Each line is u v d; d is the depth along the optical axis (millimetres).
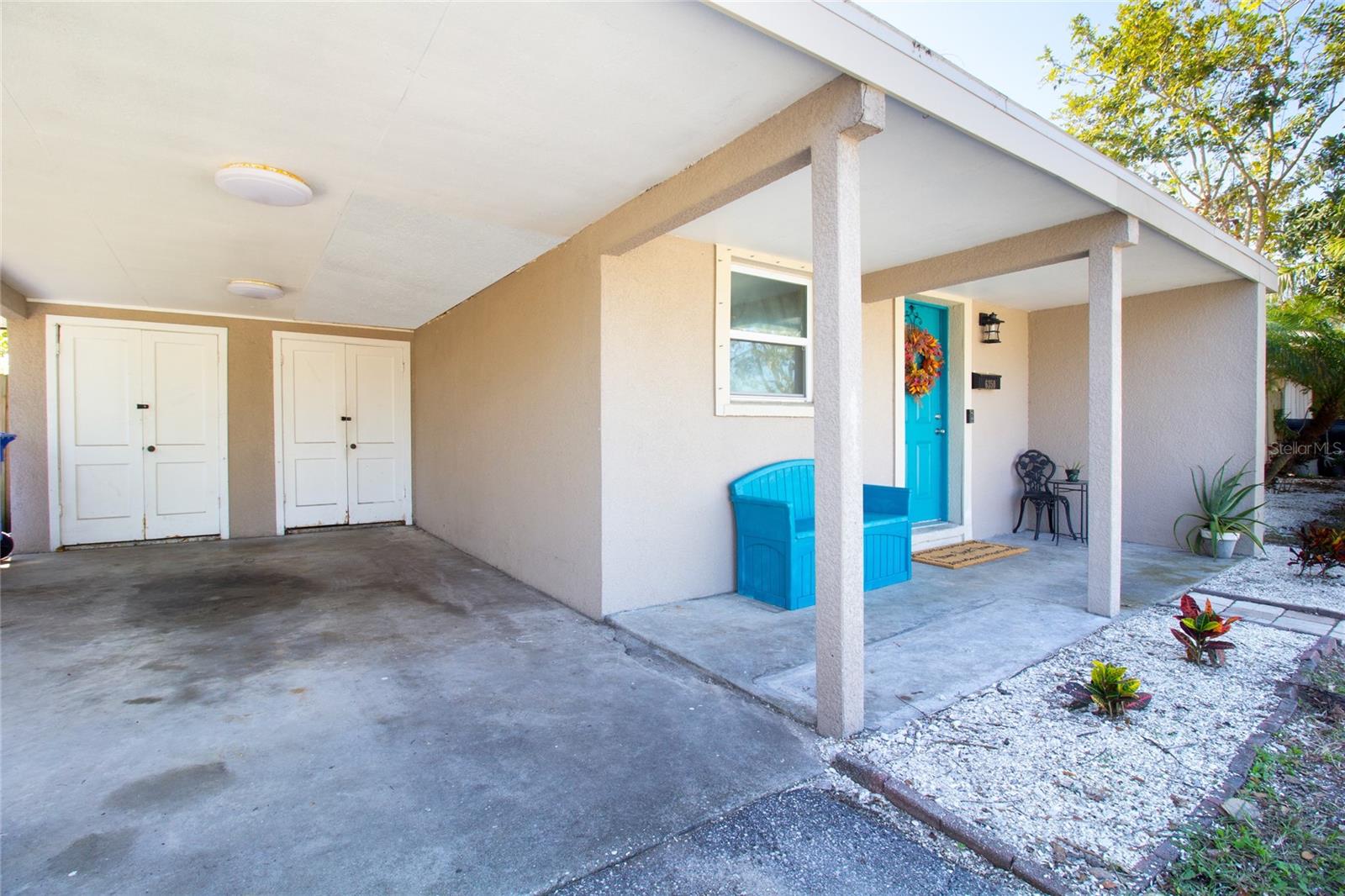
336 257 4469
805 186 3088
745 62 2104
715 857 1692
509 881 1605
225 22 1876
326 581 4879
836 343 2238
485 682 2885
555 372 4238
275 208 3453
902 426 5426
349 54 2051
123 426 6293
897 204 3344
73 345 6082
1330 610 3697
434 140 2674
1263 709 2488
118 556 5812
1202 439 5465
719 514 4242
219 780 2078
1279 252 9438
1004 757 2129
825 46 1972
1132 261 4504
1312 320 7215
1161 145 10195
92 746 2307
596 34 1941
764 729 2406
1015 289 5566
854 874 1627
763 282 4520
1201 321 5449
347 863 1670
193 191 3211
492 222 3723
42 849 1724
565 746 2293
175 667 3070
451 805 1933
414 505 7816
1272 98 8953
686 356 4043
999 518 6355
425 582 4828
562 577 4215
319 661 3166
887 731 2312
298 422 7156
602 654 3232
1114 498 3645
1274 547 5703
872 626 3502
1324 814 1835
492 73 2168
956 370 5934
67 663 3125
